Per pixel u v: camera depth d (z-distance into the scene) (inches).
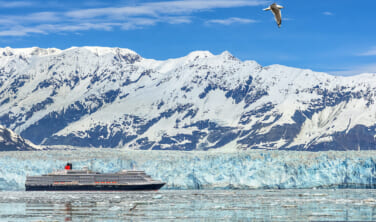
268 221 6830.7
